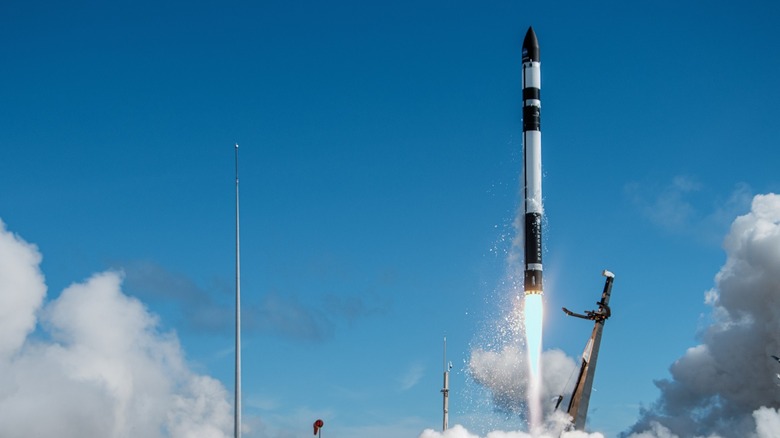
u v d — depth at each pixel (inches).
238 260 1939.0
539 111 3078.2
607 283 2738.7
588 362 2716.5
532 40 3102.9
